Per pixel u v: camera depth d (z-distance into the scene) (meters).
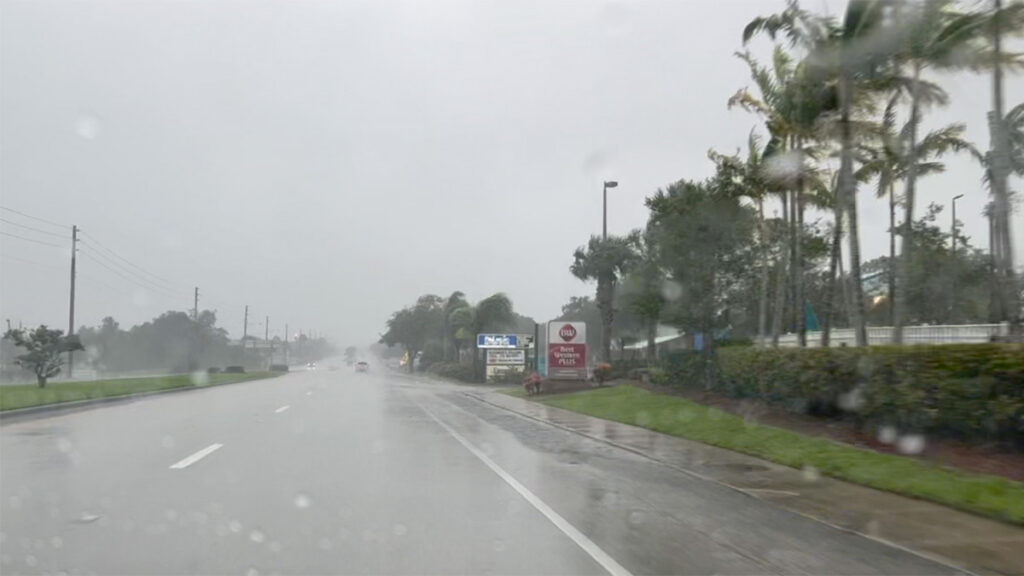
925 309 33.28
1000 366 14.17
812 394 20.61
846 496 12.98
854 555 9.32
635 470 15.93
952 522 11.08
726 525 10.83
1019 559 9.23
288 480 13.84
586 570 8.52
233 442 19.39
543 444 20.55
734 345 29.33
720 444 19.52
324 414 28.52
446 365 85.38
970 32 20.20
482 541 9.72
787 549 9.55
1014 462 13.95
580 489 13.57
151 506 11.48
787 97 25.17
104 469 14.87
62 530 10.01
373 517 10.98
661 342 50.66
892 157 25.69
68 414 27.84
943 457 15.04
